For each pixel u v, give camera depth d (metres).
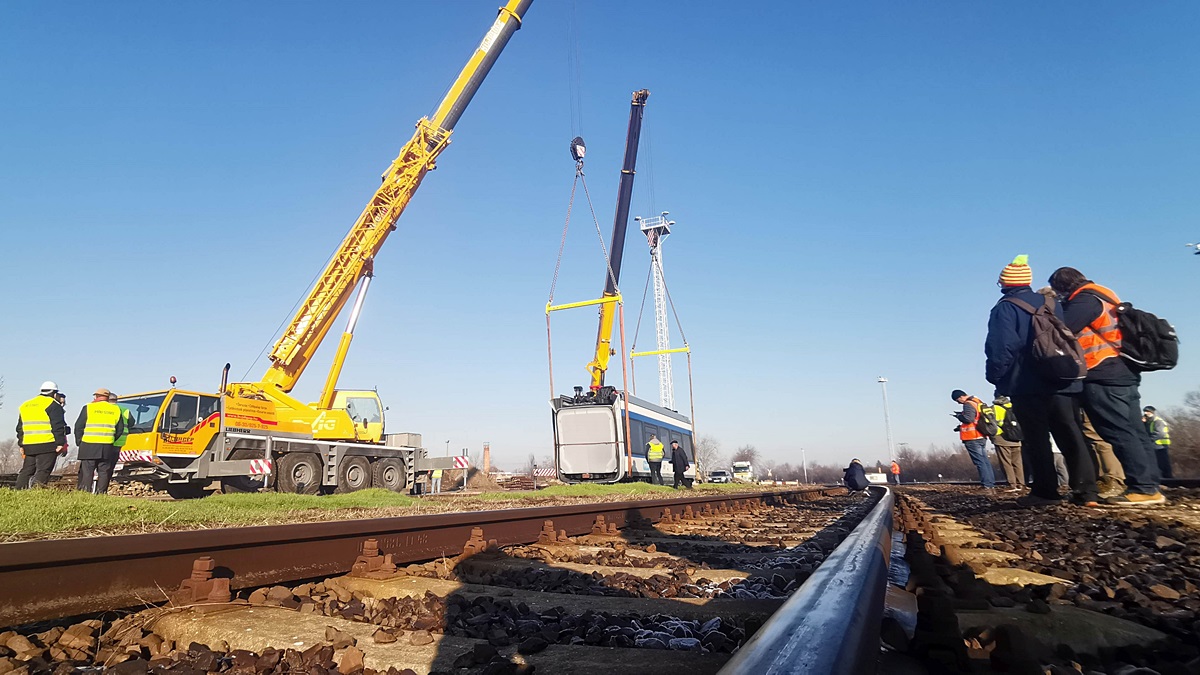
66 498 6.62
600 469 21.53
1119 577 3.35
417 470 19.28
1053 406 7.05
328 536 4.04
